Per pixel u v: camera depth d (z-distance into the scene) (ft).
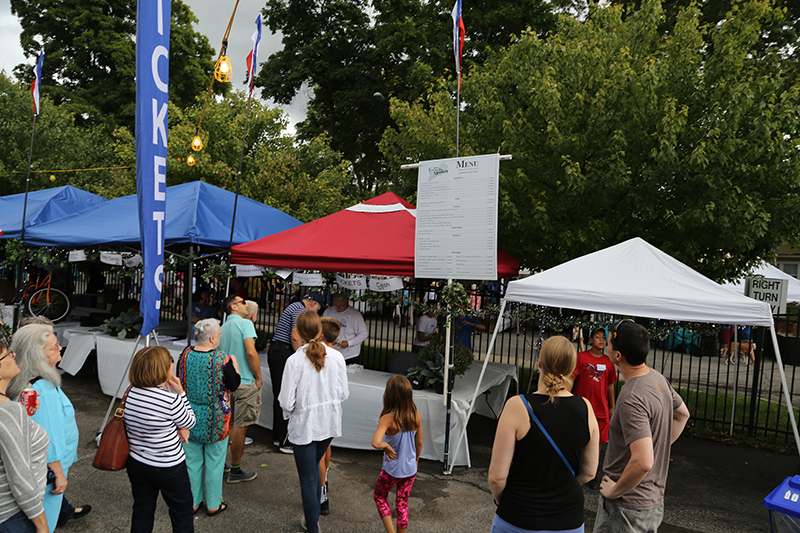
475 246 17.29
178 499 10.45
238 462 16.21
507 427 7.41
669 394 8.80
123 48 85.35
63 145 63.26
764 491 17.71
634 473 7.91
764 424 25.98
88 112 82.79
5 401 7.47
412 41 58.03
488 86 29.99
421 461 18.62
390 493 15.97
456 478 17.22
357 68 80.89
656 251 17.38
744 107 22.57
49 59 86.17
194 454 13.76
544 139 26.61
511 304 22.27
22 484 7.28
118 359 24.25
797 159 22.44
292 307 19.16
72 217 26.30
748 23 24.75
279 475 16.88
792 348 44.62
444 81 35.19
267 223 28.45
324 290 22.31
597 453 7.65
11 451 7.23
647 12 27.45
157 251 16.26
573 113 25.48
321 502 14.28
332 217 23.86
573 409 7.50
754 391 24.32
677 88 25.00
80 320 29.40
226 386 13.69
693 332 20.66
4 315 25.54
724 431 24.62
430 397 18.51
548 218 25.67
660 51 27.22
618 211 26.43
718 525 14.96
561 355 7.64
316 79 83.35
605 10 29.78
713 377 38.47
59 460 9.95
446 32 57.11
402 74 73.41
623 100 23.77
